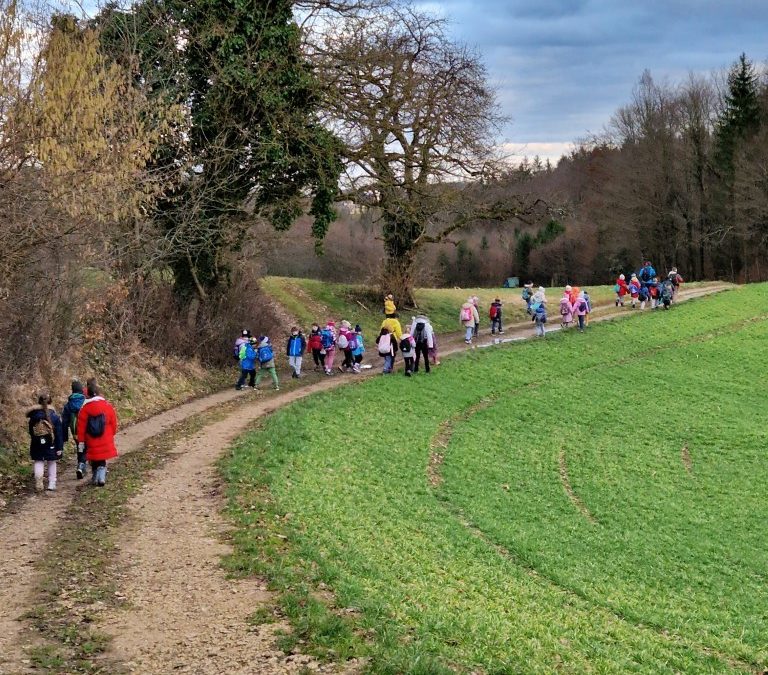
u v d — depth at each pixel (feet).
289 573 37.88
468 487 66.39
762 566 57.47
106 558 40.65
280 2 103.30
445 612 36.14
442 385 100.01
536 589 45.21
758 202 242.78
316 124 110.93
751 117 263.90
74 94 57.06
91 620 32.55
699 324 149.89
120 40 91.71
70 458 63.82
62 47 58.59
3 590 35.86
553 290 193.47
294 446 66.44
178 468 60.44
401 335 104.42
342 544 45.32
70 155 56.75
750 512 69.92
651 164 264.52
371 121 120.47
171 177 90.94
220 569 38.83
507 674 29.63
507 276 306.35
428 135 128.06
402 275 149.69
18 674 27.30
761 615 47.73
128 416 78.33
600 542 58.54
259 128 101.96
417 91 124.16
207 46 97.55
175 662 28.71
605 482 74.23
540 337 133.69
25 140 55.62
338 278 196.75
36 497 53.01
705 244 271.49
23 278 66.85
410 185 130.11
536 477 73.00
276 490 54.08
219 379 101.65
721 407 104.27
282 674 27.61
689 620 44.80
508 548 53.42
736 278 273.33
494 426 87.61
